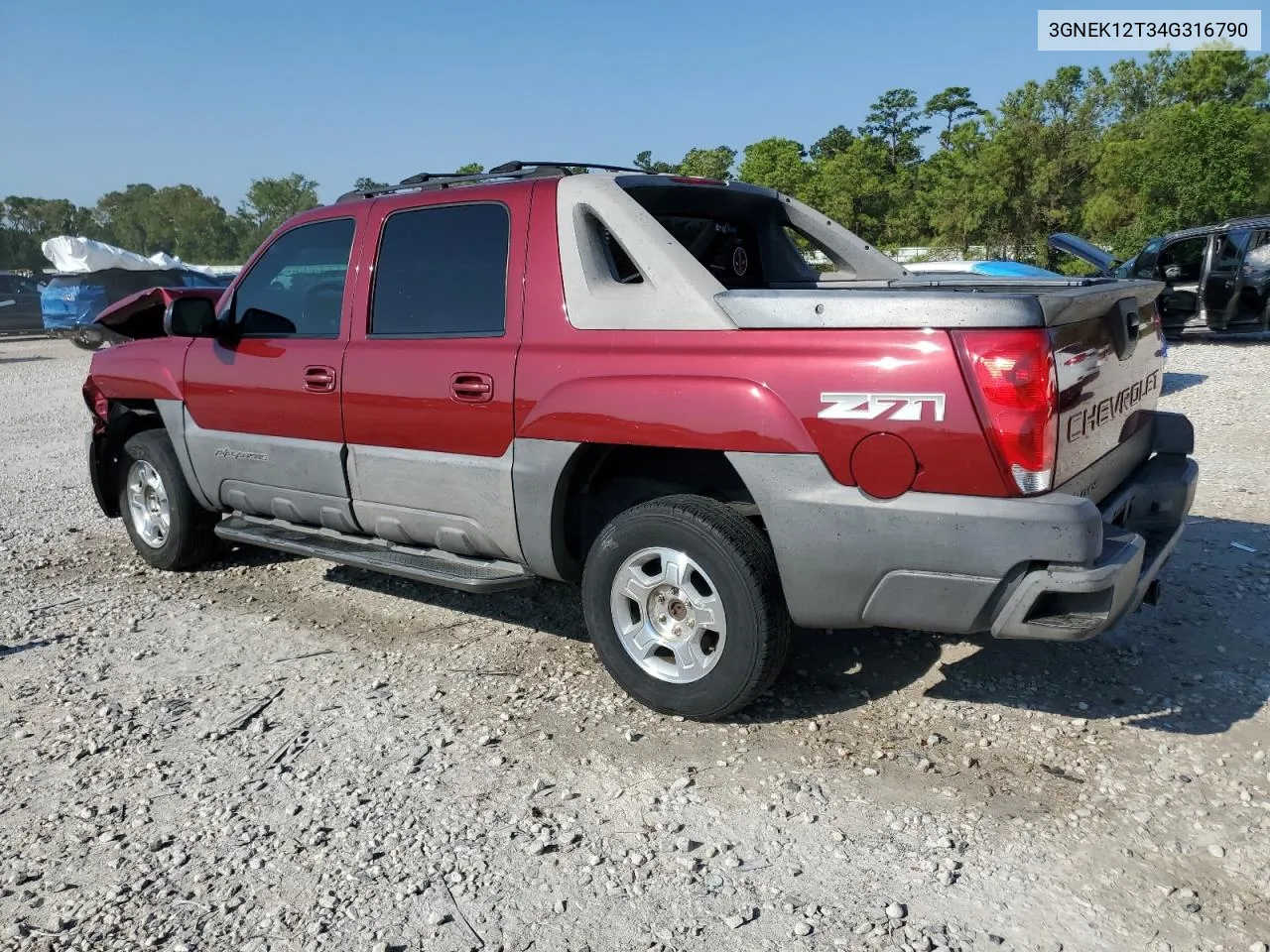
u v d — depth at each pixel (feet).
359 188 16.33
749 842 9.97
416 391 13.99
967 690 13.01
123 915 9.21
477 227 13.80
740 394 11.23
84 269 72.38
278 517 16.88
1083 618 10.25
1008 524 10.03
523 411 12.90
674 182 14.25
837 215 200.44
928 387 10.23
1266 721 11.93
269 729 12.76
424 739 12.33
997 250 150.10
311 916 9.09
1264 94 175.63
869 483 10.66
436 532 14.40
